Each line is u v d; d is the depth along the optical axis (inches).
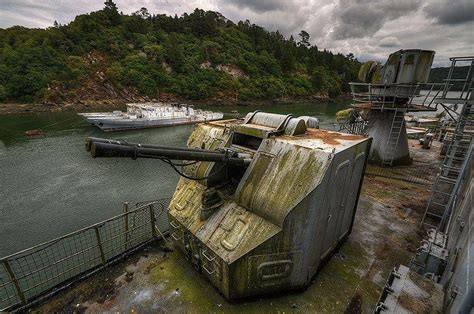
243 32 3833.7
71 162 742.5
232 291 149.6
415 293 111.3
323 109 2290.8
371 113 424.2
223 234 157.1
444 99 228.8
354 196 200.7
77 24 2608.3
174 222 189.3
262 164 162.7
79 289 167.6
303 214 142.6
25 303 155.5
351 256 199.8
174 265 187.3
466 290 85.6
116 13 2962.6
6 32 2581.2
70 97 1946.4
